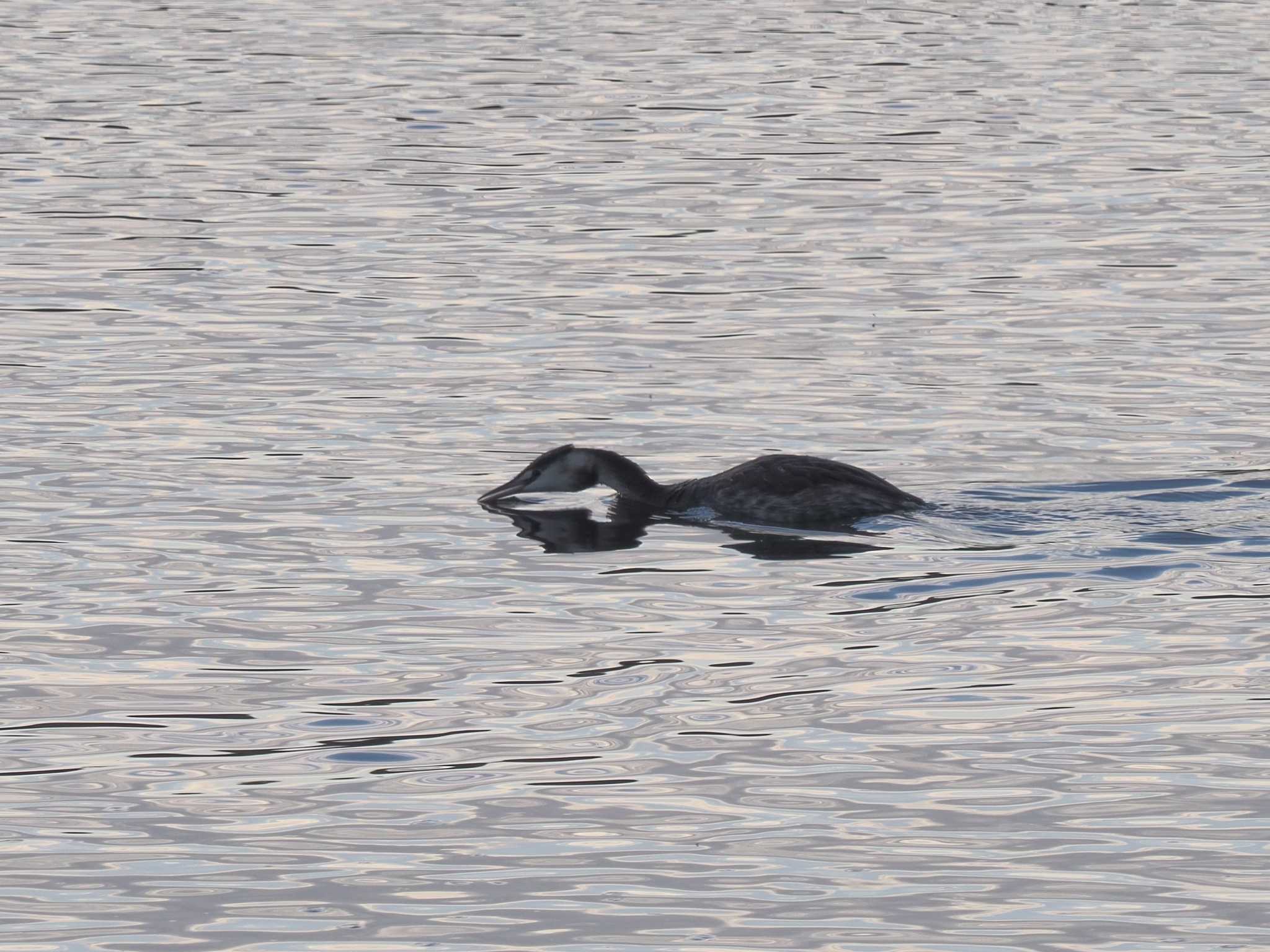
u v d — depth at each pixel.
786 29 46.31
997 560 15.20
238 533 15.80
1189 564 15.04
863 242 26.66
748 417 19.30
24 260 25.41
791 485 16.47
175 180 30.47
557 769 11.42
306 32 45.50
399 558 15.32
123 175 30.73
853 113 36.06
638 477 16.91
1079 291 23.95
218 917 9.74
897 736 11.85
